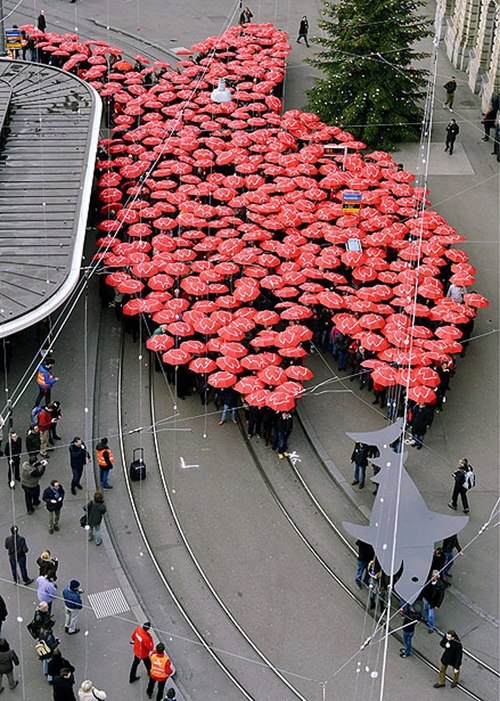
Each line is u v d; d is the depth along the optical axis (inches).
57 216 1603.1
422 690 1099.9
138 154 2017.7
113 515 1326.3
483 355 1667.1
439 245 1734.7
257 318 1539.1
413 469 1413.6
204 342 1571.1
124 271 1736.0
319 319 1656.0
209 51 2549.2
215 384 1416.1
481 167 2268.7
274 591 1224.8
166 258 1679.4
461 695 1095.6
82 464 1314.0
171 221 1787.6
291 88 2637.8
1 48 2743.6
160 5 3198.8
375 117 2293.3
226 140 2138.3
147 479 1392.7
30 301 1392.7
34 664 1101.1
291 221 1798.7
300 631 1171.9
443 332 1521.9
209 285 1619.1
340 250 1717.5
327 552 1285.7
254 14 3137.3
